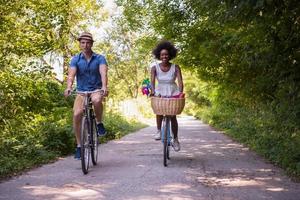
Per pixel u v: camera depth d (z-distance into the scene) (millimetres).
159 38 18922
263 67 8914
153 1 17000
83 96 7469
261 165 8023
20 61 11008
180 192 5703
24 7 11508
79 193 5672
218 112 26406
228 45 12695
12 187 6043
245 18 7352
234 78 14602
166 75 8281
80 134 7238
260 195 5570
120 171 7344
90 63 7551
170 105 7891
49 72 11617
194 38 15203
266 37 8273
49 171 7387
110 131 15242
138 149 11016
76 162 8523
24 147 8656
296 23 7375
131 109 34625
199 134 17109
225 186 6102
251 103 16656
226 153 9945
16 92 10562
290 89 8383
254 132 13086
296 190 5863
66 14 13070
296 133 9648
